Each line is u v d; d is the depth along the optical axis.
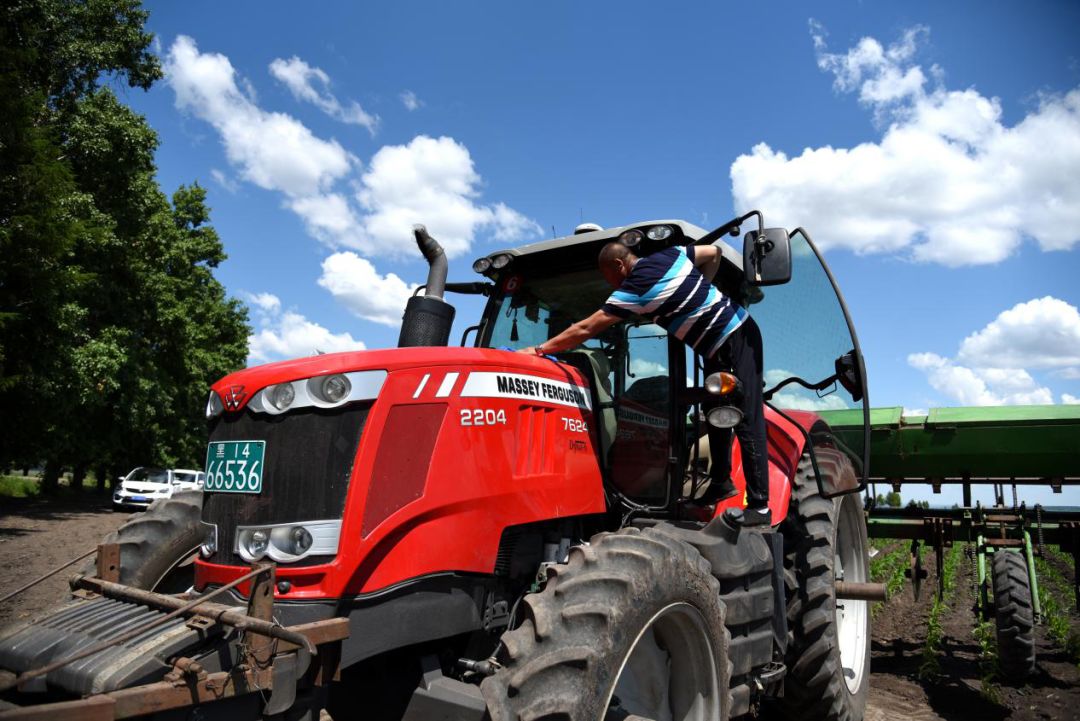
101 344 19.38
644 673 2.86
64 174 15.30
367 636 2.40
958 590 9.98
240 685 2.04
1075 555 6.53
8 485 27.34
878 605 8.77
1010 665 5.64
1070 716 4.87
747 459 3.45
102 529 15.77
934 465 7.07
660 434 3.67
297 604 2.35
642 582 2.49
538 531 3.18
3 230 14.23
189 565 3.41
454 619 2.62
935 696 5.38
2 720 1.67
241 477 2.59
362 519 2.44
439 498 2.59
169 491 23.95
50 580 8.38
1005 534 6.65
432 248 3.48
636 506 3.48
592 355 3.66
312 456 2.51
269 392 2.60
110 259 20.84
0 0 17.91
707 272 3.61
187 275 31.08
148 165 21.58
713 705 2.81
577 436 3.22
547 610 2.39
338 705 2.73
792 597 4.12
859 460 4.40
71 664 2.13
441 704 2.41
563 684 2.21
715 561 3.01
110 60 19.92
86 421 23.47
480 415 2.78
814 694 4.04
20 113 14.92
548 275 4.05
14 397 16.72
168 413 26.58
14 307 15.37
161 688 1.91
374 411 2.54
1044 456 6.58
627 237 3.39
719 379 3.18
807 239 4.36
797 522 4.28
